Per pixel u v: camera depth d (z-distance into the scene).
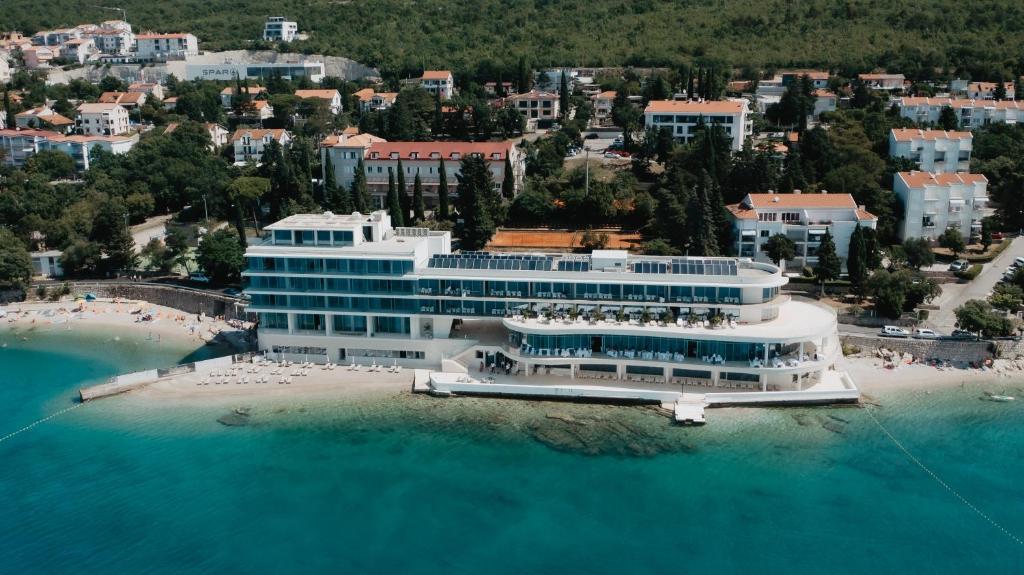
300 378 137.62
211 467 113.19
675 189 193.00
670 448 116.75
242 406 129.38
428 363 140.25
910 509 104.31
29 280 186.88
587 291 135.88
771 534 99.56
